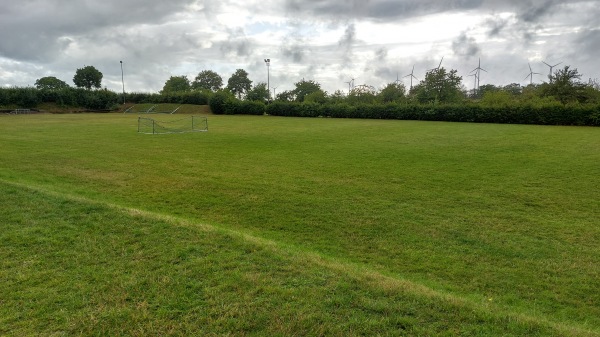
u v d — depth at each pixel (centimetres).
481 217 834
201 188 1056
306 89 9350
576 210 885
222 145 1911
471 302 426
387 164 1412
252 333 350
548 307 491
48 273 458
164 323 363
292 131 2691
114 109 6550
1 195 760
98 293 414
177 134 2428
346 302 399
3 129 2633
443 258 633
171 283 435
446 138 2258
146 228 606
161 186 1077
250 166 1369
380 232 746
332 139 2192
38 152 1596
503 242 700
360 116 4588
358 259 630
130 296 408
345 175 1227
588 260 627
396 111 4372
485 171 1288
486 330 360
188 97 6625
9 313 378
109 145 1862
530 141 2100
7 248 525
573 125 3428
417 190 1048
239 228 766
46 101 6156
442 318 376
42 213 664
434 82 5806
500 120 3781
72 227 604
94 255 508
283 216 836
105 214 666
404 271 588
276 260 502
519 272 586
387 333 351
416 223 794
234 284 434
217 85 11362
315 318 371
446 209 887
